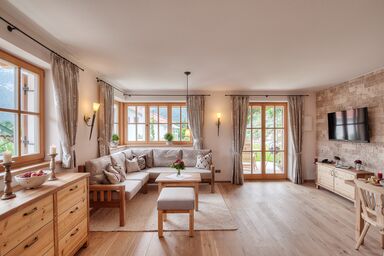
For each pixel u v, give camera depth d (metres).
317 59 3.09
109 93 4.17
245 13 1.88
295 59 3.09
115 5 1.76
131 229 2.85
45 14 1.90
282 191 4.64
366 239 2.64
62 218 1.96
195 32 2.24
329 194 4.44
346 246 2.48
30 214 1.56
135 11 1.85
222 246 2.46
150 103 5.68
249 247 2.45
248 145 5.70
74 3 1.73
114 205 2.99
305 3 1.74
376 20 2.01
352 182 2.78
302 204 3.84
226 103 5.46
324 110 5.19
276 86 4.93
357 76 4.03
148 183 4.73
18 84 2.25
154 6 1.77
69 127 2.75
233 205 3.78
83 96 3.33
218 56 2.96
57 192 1.88
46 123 2.68
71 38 2.38
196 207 3.49
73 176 2.29
